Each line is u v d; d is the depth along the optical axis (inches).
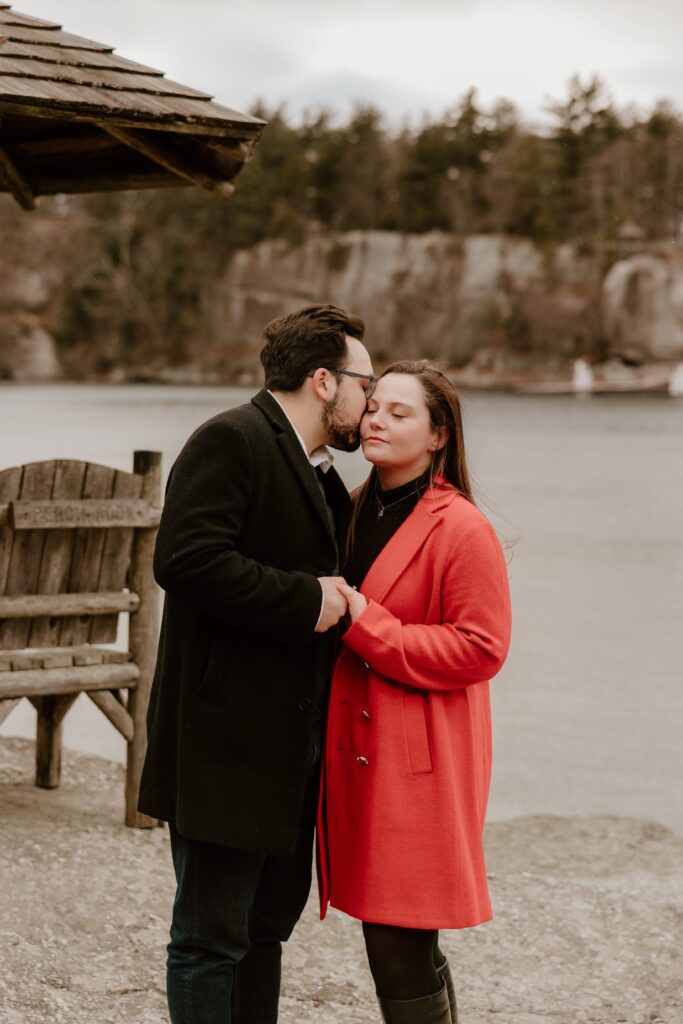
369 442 109.4
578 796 248.4
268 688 102.3
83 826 180.2
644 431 2175.2
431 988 105.8
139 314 4227.4
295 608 99.9
